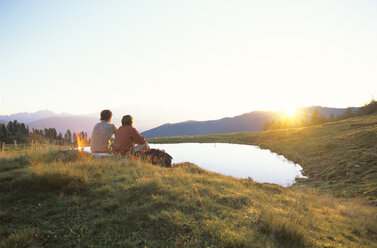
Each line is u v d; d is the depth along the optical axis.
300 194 10.98
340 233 6.27
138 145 9.34
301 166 28.28
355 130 41.81
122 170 6.89
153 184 5.73
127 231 3.77
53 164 6.37
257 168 24.55
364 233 6.91
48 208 4.25
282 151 39.91
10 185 4.89
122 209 4.44
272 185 11.28
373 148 28.75
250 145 53.03
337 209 9.88
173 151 36.78
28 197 4.58
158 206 4.75
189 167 10.77
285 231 4.54
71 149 8.77
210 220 4.50
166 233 3.84
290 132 59.69
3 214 3.81
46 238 3.35
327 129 52.09
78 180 5.39
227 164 25.55
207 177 8.71
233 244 3.66
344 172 22.83
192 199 5.43
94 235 3.55
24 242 3.13
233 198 6.25
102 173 6.31
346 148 31.66
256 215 5.28
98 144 8.49
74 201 4.55
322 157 30.36
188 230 4.01
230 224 4.47
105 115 8.73
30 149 9.30
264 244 3.98
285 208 7.08
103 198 4.84
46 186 5.04
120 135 8.80
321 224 6.55
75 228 3.68
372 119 50.50
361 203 12.94
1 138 95.12
